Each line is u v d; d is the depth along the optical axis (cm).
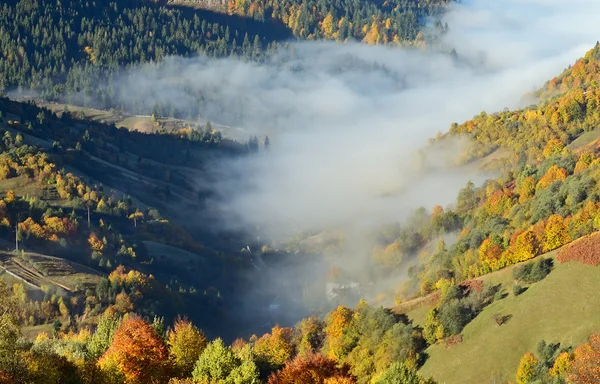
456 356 13638
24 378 7031
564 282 14012
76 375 7856
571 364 10288
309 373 8869
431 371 13600
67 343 9750
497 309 14375
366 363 14450
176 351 9219
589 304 13138
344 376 9038
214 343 8888
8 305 7131
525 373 11756
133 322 9094
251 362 8675
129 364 8362
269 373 9900
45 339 10081
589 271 13988
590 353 9969
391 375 8325
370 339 15162
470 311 14725
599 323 12481
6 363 6956
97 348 9381
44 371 7288
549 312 13438
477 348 13538
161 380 8481
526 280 14950
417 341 14650
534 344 12850
